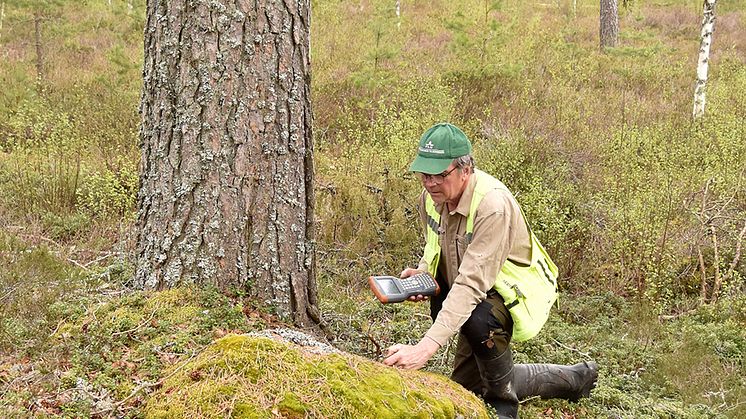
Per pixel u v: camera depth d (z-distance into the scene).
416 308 4.82
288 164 3.52
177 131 3.41
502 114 10.64
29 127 9.33
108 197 6.52
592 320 5.35
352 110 10.80
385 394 2.53
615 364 4.47
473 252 2.89
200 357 2.65
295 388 2.45
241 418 2.34
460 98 11.01
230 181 3.41
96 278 4.12
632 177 7.18
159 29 3.41
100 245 5.53
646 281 5.66
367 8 19.92
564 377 3.65
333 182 7.03
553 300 3.23
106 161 7.26
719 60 16.11
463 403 2.73
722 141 8.24
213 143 3.38
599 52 16.69
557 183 7.15
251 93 3.39
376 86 11.38
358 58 13.98
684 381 4.29
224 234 3.44
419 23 18.45
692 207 6.50
